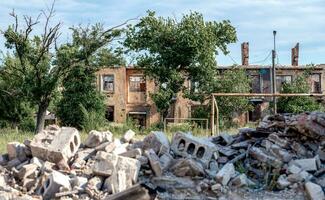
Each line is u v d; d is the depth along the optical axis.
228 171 10.51
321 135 11.70
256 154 11.41
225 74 42.41
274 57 40.97
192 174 10.71
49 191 9.77
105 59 37.16
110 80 48.28
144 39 40.78
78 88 39.00
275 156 11.25
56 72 34.81
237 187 10.30
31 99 34.44
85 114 37.44
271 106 44.47
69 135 11.79
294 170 10.55
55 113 40.56
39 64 34.47
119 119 47.88
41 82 34.25
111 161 10.32
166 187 10.18
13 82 37.19
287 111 43.81
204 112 40.38
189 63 41.16
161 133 12.19
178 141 11.88
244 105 41.66
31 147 11.41
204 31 40.16
